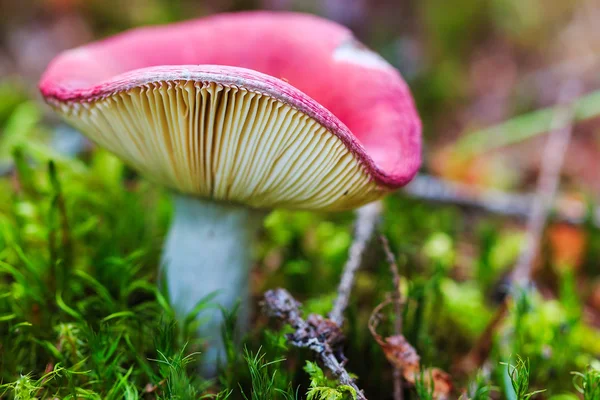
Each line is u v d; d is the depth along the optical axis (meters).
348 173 0.14
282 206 0.16
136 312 0.16
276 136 0.13
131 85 0.13
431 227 0.23
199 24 0.17
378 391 0.16
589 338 0.18
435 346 0.17
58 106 0.14
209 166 0.14
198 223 0.16
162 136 0.14
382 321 0.16
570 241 0.22
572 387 0.17
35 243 0.17
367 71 0.16
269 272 0.20
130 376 0.15
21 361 0.15
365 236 0.17
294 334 0.14
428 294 0.18
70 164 0.20
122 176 0.22
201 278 0.16
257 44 0.17
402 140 0.15
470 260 0.22
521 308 0.16
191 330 0.15
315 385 0.14
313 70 0.16
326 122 0.13
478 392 0.15
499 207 0.23
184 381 0.13
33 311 0.15
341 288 0.16
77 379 0.14
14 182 0.20
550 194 0.22
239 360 0.15
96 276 0.17
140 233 0.19
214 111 0.13
